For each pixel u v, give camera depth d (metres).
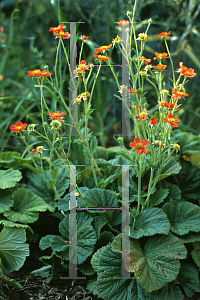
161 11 3.82
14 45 4.27
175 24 3.58
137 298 1.30
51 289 1.45
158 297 1.31
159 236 1.41
